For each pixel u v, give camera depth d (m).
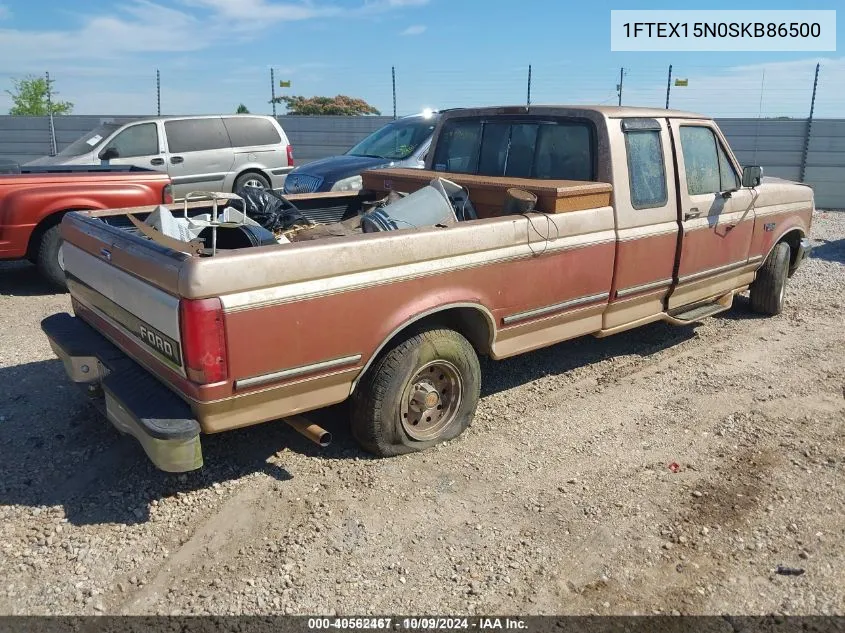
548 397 5.21
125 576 3.21
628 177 5.04
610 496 3.92
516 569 3.32
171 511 3.69
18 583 3.14
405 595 3.14
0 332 6.40
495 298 4.34
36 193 7.47
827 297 8.13
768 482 4.09
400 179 5.72
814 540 3.57
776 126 17.25
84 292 4.41
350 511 3.72
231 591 3.13
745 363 5.95
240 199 5.29
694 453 4.42
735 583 3.26
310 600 3.10
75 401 4.91
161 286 3.37
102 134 11.98
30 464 4.07
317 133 18.73
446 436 4.42
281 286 3.43
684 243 5.54
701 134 5.74
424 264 3.96
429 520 3.67
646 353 6.16
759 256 6.61
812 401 5.21
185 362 3.29
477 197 5.13
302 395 3.70
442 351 4.17
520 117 5.50
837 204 17.39
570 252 4.68
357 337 3.75
